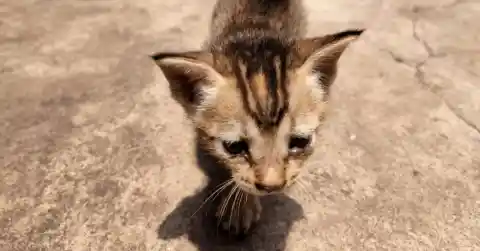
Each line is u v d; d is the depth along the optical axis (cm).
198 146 22
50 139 22
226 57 15
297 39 18
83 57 27
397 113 24
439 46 28
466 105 24
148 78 26
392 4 32
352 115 24
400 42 28
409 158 21
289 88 15
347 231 19
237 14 21
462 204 20
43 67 27
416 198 20
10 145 22
